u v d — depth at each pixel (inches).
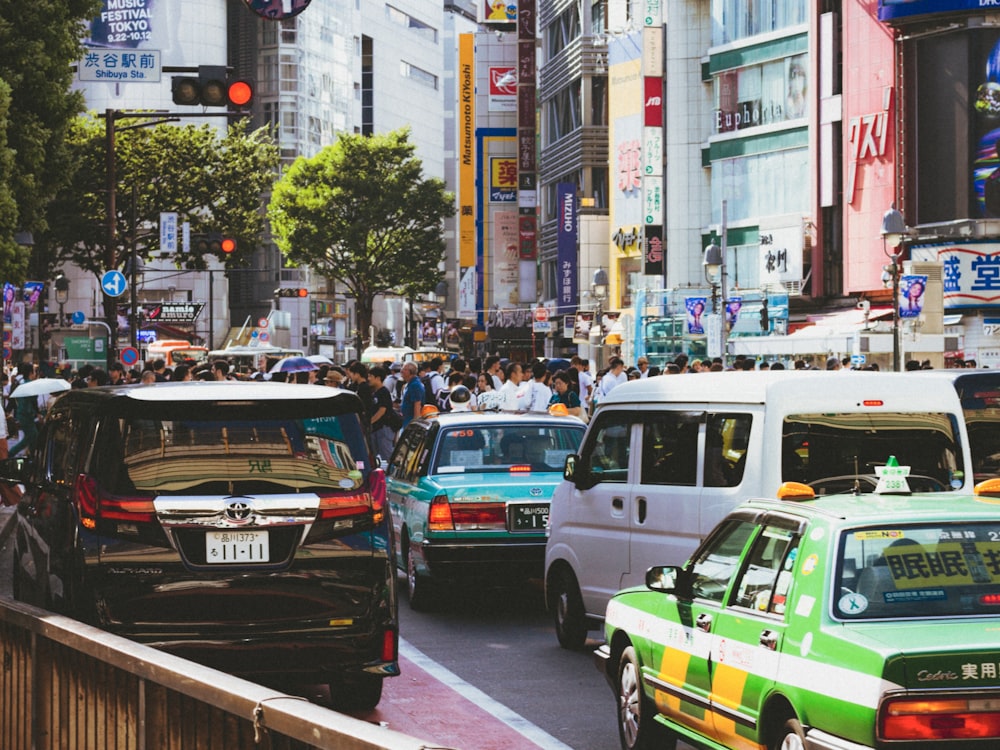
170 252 3400.6
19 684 337.7
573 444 765.9
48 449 521.7
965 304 2571.4
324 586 446.9
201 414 450.3
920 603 325.7
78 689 301.6
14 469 539.2
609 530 596.7
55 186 1563.7
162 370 1424.7
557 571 644.1
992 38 2566.4
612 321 3890.3
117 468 443.8
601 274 3582.7
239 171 3380.9
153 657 264.5
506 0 5201.8
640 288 3695.9
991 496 372.2
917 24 2640.3
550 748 446.0
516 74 5177.2
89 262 3454.7
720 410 538.9
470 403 1279.5
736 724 357.7
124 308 2162.9
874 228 2797.7
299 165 4404.5
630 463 589.0
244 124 3437.5
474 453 757.3
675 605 406.3
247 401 451.2
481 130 5167.3
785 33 3063.5
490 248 5187.0
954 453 519.8
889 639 311.4
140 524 437.7
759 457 513.3
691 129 3481.8
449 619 725.3
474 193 5477.4
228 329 6422.2
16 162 1503.4
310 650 444.8
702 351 3189.0
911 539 336.2
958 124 2605.8
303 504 446.3
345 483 454.6
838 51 2925.7
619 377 1326.3
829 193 2935.5
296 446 452.8
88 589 436.8
